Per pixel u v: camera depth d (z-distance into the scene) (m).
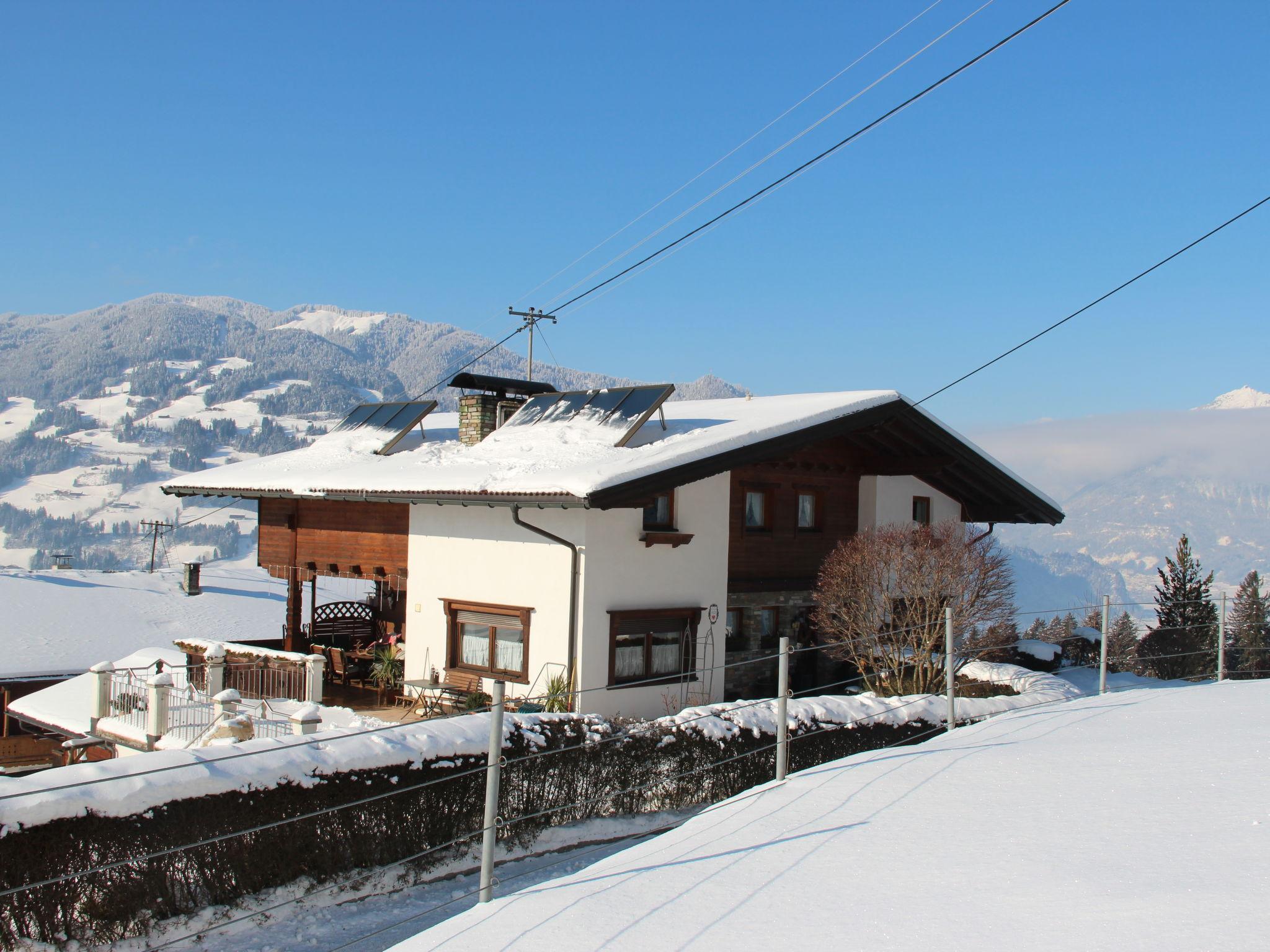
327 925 8.22
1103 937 4.79
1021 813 7.12
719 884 6.31
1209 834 6.18
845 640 17.97
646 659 16.47
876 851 6.62
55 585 34.00
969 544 17.94
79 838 7.33
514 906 6.40
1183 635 26.56
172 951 7.60
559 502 14.40
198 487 20.98
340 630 22.19
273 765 8.41
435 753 9.41
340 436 22.55
